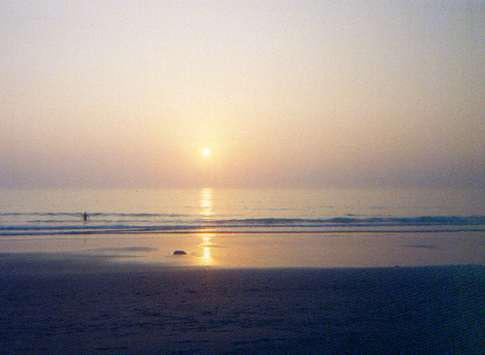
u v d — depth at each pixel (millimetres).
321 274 15953
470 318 10883
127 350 8805
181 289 13719
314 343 9242
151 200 99875
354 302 12266
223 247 24641
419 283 14430
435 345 9242
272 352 8781
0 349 8828
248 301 12352
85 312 11289
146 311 11359
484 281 14695
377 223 40844
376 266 19000
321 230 33812
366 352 8867
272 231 33062
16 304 12039
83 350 8797
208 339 9383
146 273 16266
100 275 15875
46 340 9312
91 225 38969
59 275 15922
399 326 10320
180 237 29219
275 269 17109
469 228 35719
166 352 8703
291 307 11773
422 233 31812
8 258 20438
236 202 92688
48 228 35062
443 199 98125
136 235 30312
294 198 108250
